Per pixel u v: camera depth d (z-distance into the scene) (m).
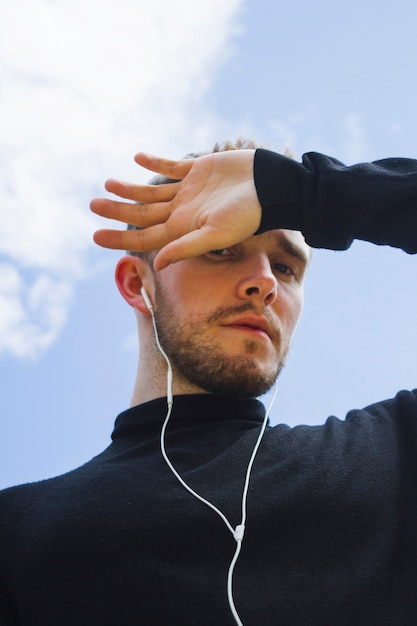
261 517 1.42
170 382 1.71
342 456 1.57
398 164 1.71
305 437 1.64
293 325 1.85
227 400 1.74
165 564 1.36
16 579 1.43
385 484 1.53
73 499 1.50
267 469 1.53
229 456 1.56
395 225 1.64
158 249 1.76
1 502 1.56
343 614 1.32
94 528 1.42
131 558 1.38
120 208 1.71
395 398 1.78
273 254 1.83
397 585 1.39
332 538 1.42
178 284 1.81
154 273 1.93
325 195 1.60
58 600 1.37
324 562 1.38
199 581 1.34
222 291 1.76
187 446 1.63
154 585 1.34
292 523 1.43
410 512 1.50
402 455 1.60
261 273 1.74
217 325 1.75
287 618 1.30
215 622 1.29
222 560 1.38
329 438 1.62
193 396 1.73
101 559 1.39
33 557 1.42
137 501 1.46
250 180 1.67
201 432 1.67
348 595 1.34
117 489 1.50
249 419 1.74
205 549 1.39
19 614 1.44
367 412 1.75
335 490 1.48
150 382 1.87
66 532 1.43
